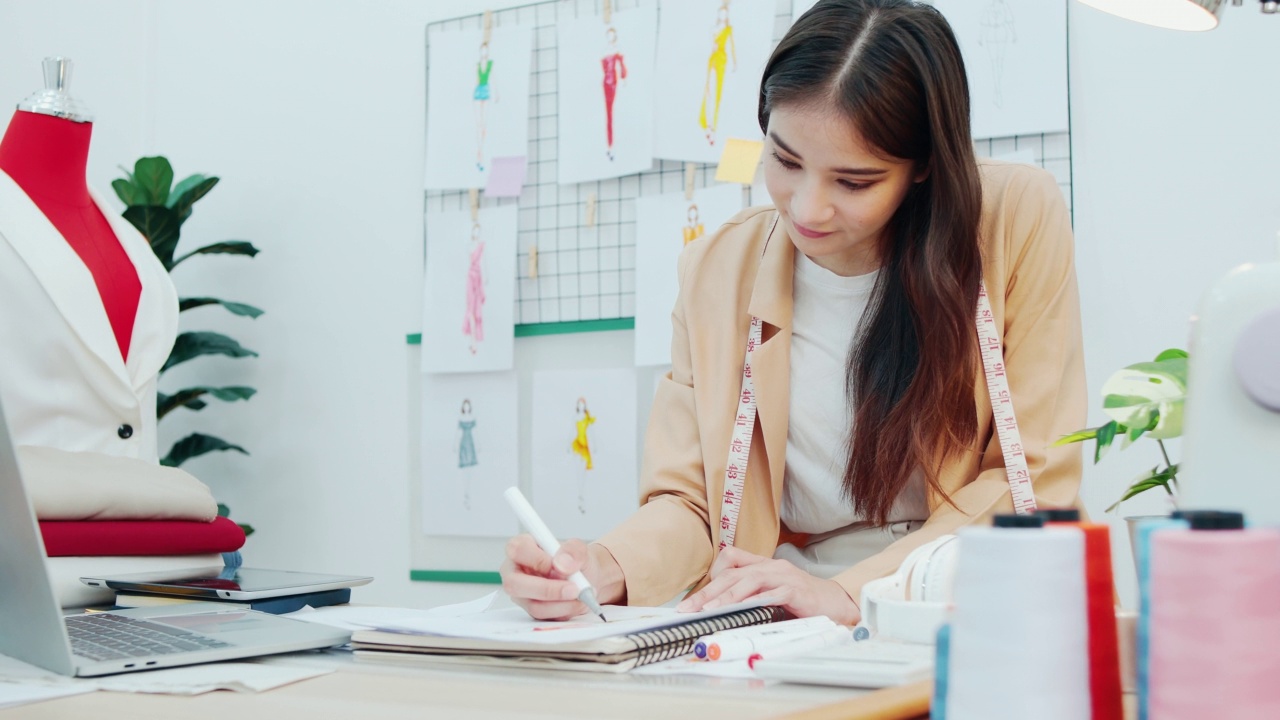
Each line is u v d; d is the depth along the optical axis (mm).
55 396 1530
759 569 1043
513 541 997
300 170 2787
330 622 991
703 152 2287
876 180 1136
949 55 1138
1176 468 988
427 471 2580
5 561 795
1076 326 1274
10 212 1536
